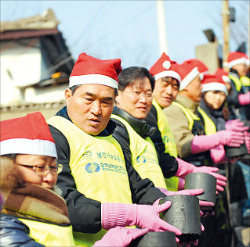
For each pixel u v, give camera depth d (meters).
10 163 3.03
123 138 4.30
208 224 6.36
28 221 3.02
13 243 2.83
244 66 10.01
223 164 6.90
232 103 9.14
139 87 4.59
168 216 3.71
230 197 7.83
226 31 18.81
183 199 3.73
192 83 6.23
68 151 3.61
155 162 4.49
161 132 5.12
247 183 8.06
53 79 17.70
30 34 18.17
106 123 3.78
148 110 4.66
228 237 6.61
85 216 3.44
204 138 5.86
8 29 18.02
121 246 3.17
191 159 5.90
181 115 5.83
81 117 3.72
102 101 3.73
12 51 18.97
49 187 3.14
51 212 3.07
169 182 5.20
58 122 3.69
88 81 3.71
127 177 3.84
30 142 3.09
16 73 18.95
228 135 5.95
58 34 18.42
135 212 3.55
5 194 2.99
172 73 5.41
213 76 7.05
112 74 3.77
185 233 3.67
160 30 15.23
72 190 3.49
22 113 9.38
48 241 3.02
